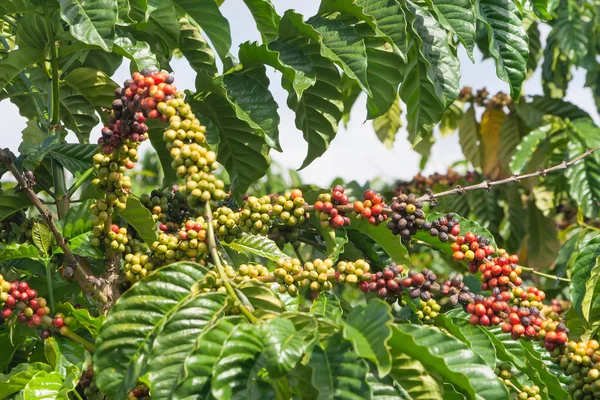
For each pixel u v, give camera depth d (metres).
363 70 2.63
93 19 2.34
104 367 1.85
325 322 1.82
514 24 2.94
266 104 2.67
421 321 2.38
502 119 5.33
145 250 2.59
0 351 2.62
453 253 2.45
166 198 2.69
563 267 4.34
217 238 2.47
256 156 2.79
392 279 2.27
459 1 2.86
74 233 2.53
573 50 5.29
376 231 2.70
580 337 2.75
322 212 2.49
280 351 1.66
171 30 2.88
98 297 2.42
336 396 1.64
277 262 2.30
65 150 2.77
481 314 2.27
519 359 2.38
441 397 1.77
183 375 1.69
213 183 2.04
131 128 2.21
